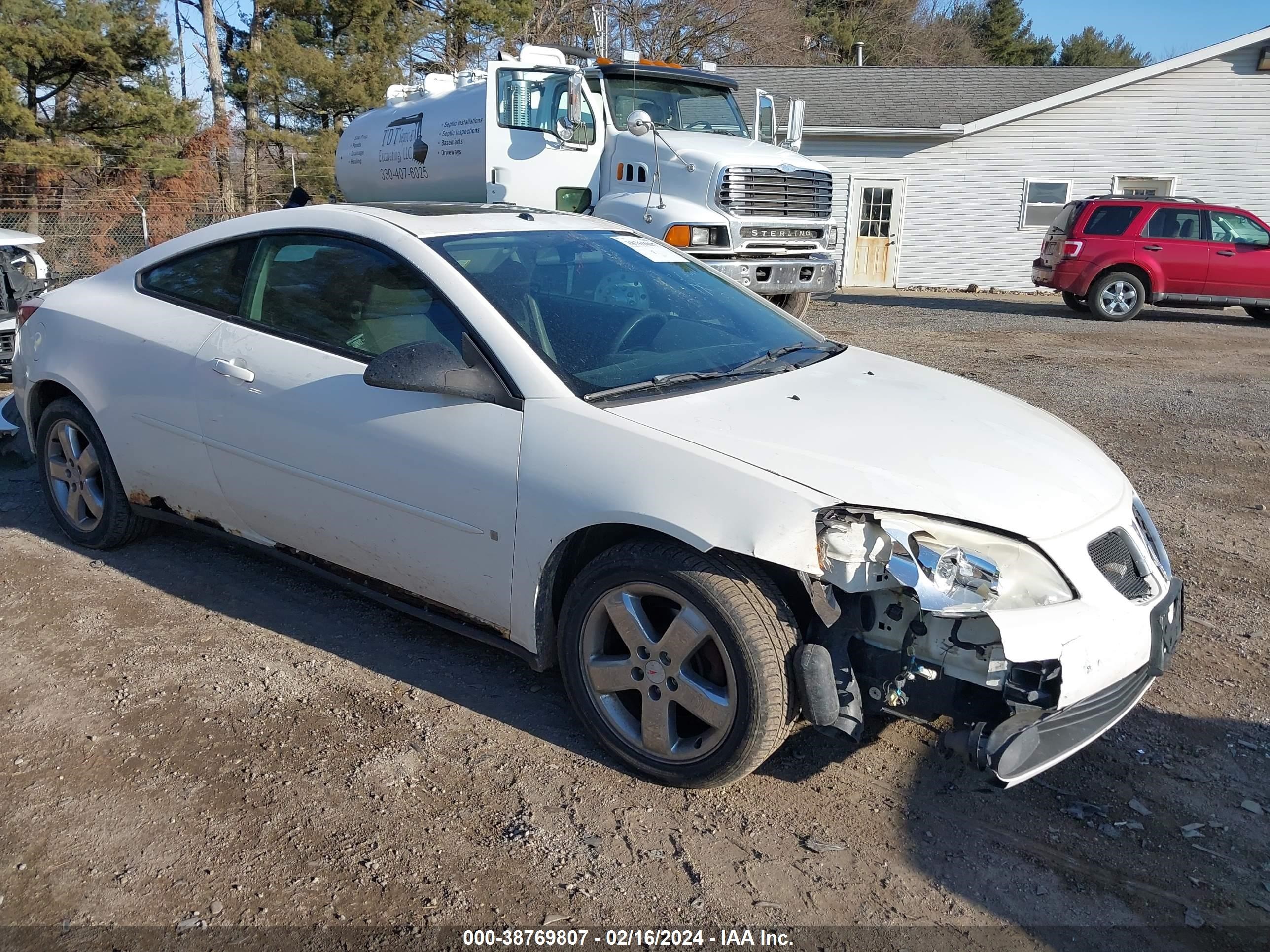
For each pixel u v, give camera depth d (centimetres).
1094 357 1091
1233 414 798
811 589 271
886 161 2167
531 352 321
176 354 402
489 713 339
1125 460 664
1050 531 277
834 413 318
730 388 331
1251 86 1973
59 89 2128
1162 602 297
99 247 1802
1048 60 5528
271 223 400
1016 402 382
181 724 328
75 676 356
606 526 306
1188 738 333
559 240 393
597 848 274
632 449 292
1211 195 2052
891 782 308
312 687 352
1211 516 554
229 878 260
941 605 254
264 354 376
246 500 390
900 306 1734
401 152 1145
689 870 267
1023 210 2133
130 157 2116
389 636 391
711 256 918
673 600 290
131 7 2120
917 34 4678
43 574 441
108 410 430
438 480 326
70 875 260
